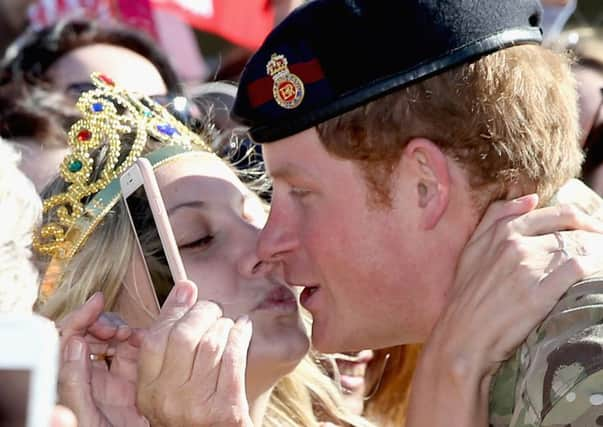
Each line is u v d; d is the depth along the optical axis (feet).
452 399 24.63
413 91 25.45
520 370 24.11
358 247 26.05
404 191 25.68
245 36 57.72
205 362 23.57
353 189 25.88
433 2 25.62
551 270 24.13
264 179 34.96
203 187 29.66
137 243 27.35
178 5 57.82
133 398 25.22
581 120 43.91
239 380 23.67
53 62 45.03
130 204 26.99
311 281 27.04
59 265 29.99
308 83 25.80
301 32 26.12
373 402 38.45
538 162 26.05
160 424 24.14
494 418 24.88
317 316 27.32
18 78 43.88
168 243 25.81
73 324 24.32
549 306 23.81
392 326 26.78
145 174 26.00
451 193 25.62
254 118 26.68
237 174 33.91
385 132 25.43
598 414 21.53
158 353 23.61
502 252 24.79
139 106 31.83
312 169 26.12
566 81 27.37
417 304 26.32
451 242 25.84
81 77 44.32
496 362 24.40
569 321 23.11
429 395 25.03
